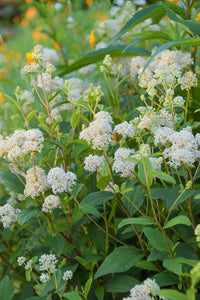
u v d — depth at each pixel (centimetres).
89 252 81
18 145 75
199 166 74
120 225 67
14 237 93
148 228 68
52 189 75
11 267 87
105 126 71
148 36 95
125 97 115
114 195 73
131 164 70
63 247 77
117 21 126
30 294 81
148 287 63
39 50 84
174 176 79
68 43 157
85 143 76
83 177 86
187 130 71
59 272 73
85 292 71
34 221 90
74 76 130
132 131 73
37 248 86
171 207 68
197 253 71
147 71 90
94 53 100
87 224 86
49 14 158
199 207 73
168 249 67
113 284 76
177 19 85
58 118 93
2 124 111
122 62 108
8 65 143
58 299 81
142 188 73
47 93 88
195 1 97
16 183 82
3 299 74
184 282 69
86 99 81
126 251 73
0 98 113
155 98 96
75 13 166
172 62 87
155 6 91
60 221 79
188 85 80
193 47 94
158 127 76
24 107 103
